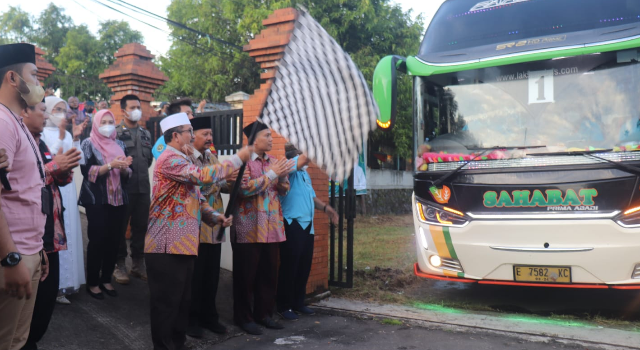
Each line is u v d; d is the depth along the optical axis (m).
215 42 19.69
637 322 5.15
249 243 4.81
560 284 5.14
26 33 32.19
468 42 5.96
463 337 4.76
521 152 5.33
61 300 4.72
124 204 5.22
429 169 5.79
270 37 5.82
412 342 4.62
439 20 6.36
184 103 5.43
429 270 5.82
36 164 2.85
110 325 4.56
